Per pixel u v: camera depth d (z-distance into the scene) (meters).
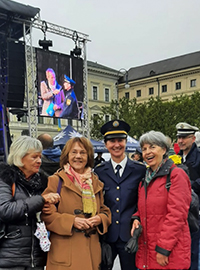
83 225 2.07
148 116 22.52
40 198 1.96
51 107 11.02
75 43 11.95
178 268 1.99
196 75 37.25
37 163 2.10
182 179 2.10
